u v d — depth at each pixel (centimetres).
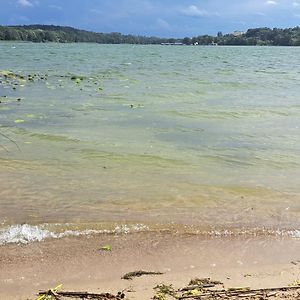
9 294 591
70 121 1659
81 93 2448
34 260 683
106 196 948
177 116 1803
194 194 974
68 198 932
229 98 2375
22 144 1328
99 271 657
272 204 932
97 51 9875
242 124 1675
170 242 758
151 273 654
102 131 1507
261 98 2395
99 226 809
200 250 732
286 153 1291
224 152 1291
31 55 6988
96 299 580
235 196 970
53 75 3491
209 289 608
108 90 2606
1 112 1806
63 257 695
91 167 1137
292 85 3123
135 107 1995
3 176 1053
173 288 609
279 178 1085
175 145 1354
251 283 628
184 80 3334
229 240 772
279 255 722
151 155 1243
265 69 4894
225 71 4428
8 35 17275
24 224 805
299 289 610
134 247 736
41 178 1047
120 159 1204
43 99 2194
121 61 5938
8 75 3192
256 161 1215
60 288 607
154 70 4312
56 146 1312
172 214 871
